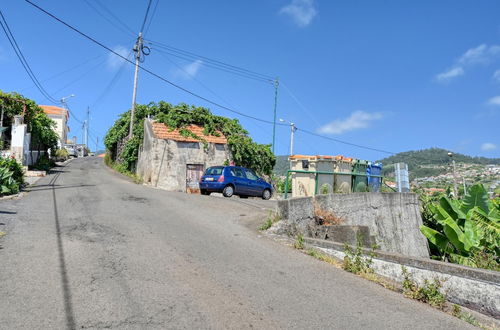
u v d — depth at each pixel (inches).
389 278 254.5
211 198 570.9
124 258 224.2
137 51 1074.1
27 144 800.9
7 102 881.5
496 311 201.2
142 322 144.5
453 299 219.8
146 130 890.1
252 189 718.5
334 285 213.0
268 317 160.4
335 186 587.5
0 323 135.8
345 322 163.5
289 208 354.0
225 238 302.8
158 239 279.1
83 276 188.7
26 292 164.6
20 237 253.4
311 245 309.3
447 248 438.9
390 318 173.2
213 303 168.9
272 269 230.8
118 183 710.5
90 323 140.4
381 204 546.6
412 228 617.3
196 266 221.3
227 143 888.3
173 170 810.8
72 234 273.4
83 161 1685.5
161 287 182.4
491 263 335.9
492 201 542.3
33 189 522.9
